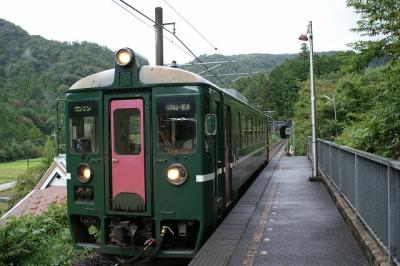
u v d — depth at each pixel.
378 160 5.42
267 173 17.88
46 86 108.12
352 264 5.72
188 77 7.05
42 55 128.62
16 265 8.60
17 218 10.16
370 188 6.25
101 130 7.25
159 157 6.99
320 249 6.43
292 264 5.78
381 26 9.51
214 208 7.50
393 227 4.82
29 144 102.25
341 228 7.73
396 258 4.75
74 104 7.48
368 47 9.55
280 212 9.29
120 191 7.15
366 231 6.52
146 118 7.09
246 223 8.11
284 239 7.05
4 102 108.19
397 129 9.62
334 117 34.25
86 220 7.55
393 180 4.83
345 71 10.27
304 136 43.88
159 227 6.95
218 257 6.04
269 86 99.88
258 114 17.64
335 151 11.25
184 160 6.92
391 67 9.55
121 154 7.16
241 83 99.12
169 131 7.01
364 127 10.71
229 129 9.92
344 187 9.35
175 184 6.90
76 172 7.41
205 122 7.09
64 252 8.84
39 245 9.31
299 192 12.23
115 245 7.12
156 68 7.18
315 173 14.98
